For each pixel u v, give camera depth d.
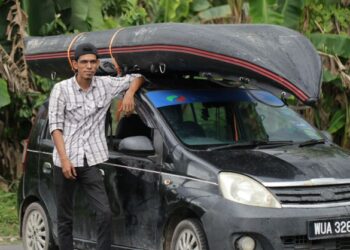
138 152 9.91
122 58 10.97
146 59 10.62
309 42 10.10
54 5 16.33
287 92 9.54
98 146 10.01
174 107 10.27
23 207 12.00
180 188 9.45
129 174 10.14
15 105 16.56
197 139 10.01
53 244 11.35
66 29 16.52
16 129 16.78
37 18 16.23
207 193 9.19
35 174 11.64
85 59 9.86
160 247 9.71
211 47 9.83
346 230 9.20
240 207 8.96
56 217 11.05
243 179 9.12
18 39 16.08
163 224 9.63
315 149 10.17
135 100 10.46
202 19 17.73
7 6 16.25
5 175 16.88
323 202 9.20
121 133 10.57
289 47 9.83
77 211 10.80
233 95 10.75
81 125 9.96
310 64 9.69
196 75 11.03
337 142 18.59
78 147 9.95
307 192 9.17
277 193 9.08
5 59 15.80
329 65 17.00
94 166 9.98
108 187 10.39
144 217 9.92
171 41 10.21
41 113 11.95
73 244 10.65
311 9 17.58
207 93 10.65
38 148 11.68
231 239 8.92
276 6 16.94
